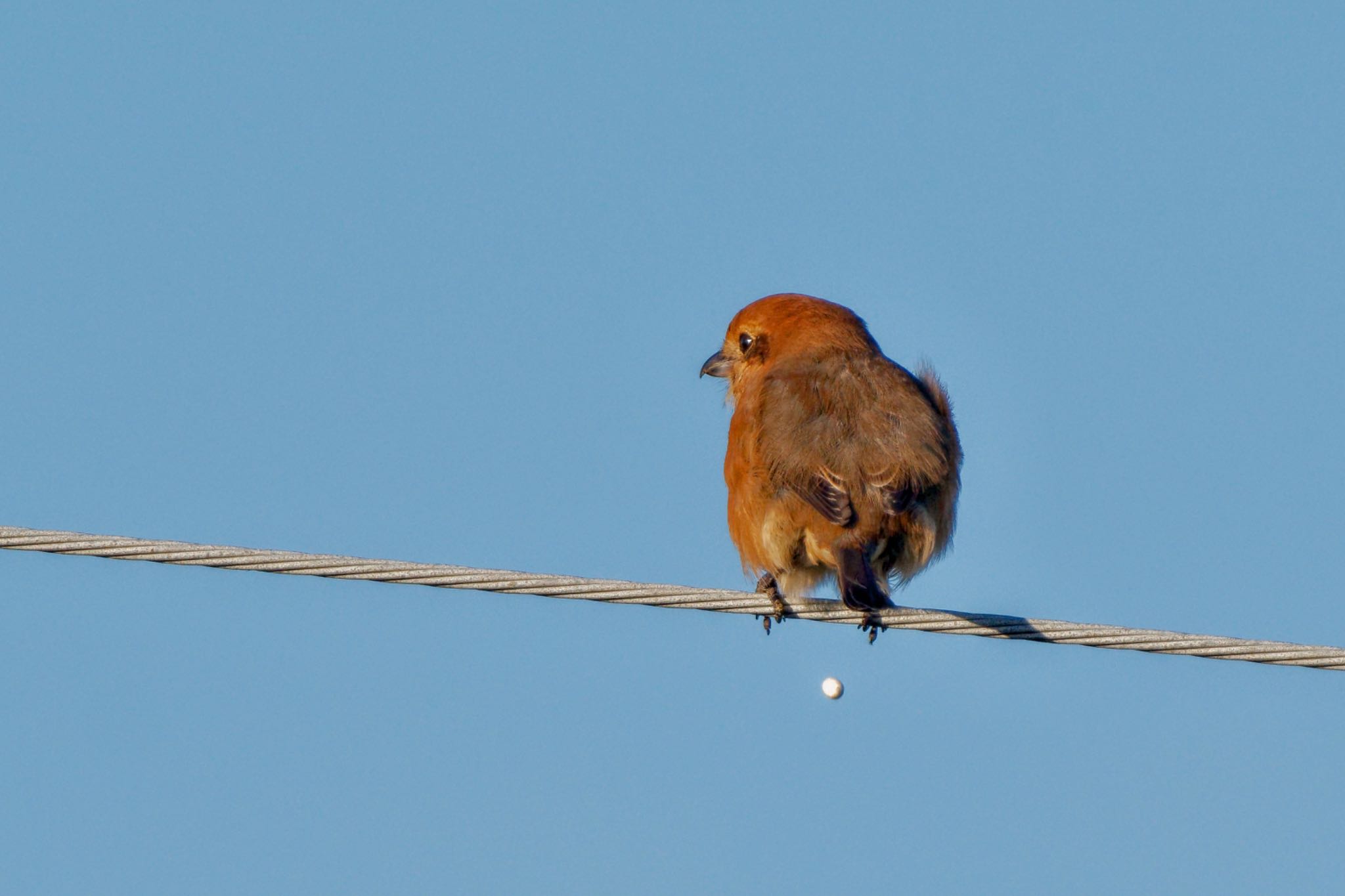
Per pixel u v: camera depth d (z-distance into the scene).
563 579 10.49
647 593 10.67
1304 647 10.45
